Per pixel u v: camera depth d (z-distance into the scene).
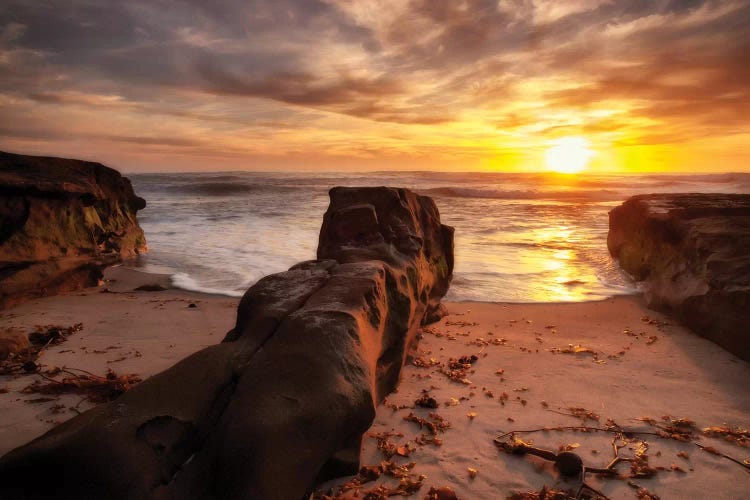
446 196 35.03
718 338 6.44
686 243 8.23
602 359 5.99
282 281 4.58
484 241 15.34
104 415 2.68
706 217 8.69
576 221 20.38
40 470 2.40
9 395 4.75
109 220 12.86
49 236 9.52
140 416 2.69
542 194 33.75
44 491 2.40
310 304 3.96
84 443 2.46
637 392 5.02
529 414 4.53
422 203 8.29
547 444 4.01
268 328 3.71
